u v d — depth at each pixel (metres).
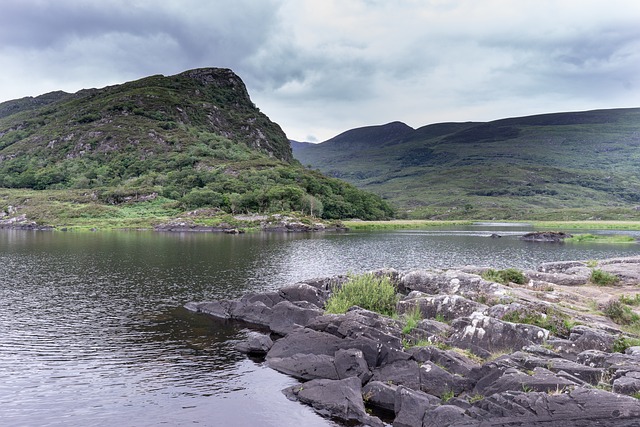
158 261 70.75
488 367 20.64
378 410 20.67
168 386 23.47
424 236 133.50
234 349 29.44
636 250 92.81
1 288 48.72
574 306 30.34
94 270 61.09
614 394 17.08
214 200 184.75
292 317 34.06
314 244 104.06
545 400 17.44
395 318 30.23
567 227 176.12
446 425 18.00
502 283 37.25
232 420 19.91
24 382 23.83
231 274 58.34
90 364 26.55
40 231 147.88
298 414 20.45
